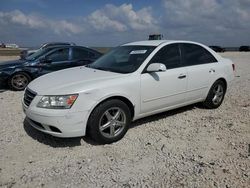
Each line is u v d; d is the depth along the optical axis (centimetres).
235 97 771
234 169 367
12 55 3559
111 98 452
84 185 338
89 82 445
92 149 436
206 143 455
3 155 414
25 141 465
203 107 656
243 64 1958
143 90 489
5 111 641
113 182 344
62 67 957
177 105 564
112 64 540
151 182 342
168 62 541
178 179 347
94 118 432
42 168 378
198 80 588
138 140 470
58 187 334
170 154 416
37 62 929
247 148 432
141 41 603
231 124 542
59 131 418
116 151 429
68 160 401
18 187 334
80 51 994
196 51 607
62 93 418
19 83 914
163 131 510
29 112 440
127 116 470
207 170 366
